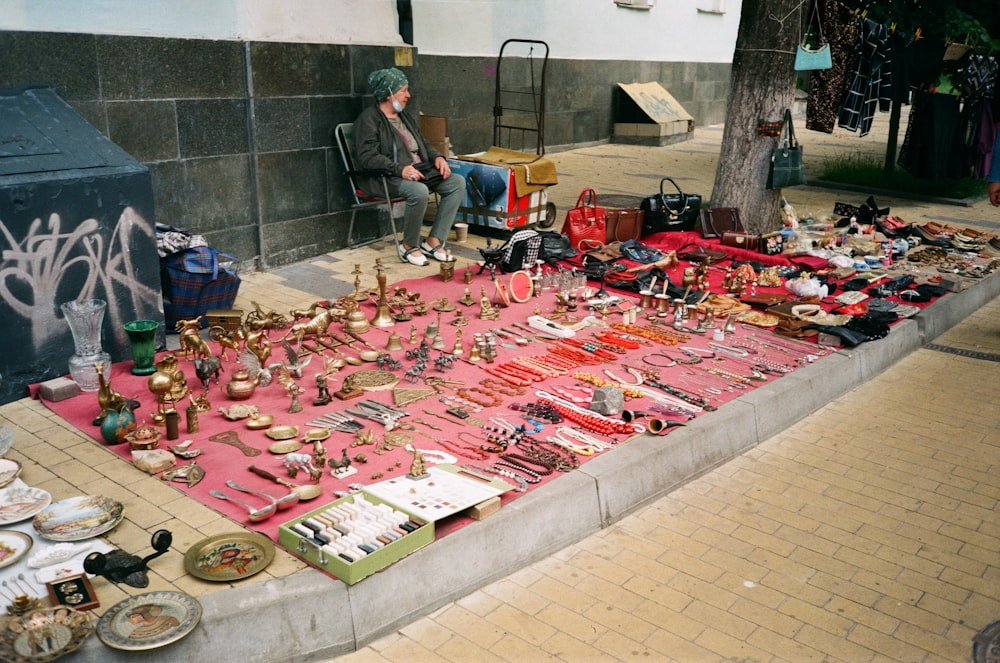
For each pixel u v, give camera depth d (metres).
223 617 3.32
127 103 7.12
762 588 4.16
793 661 3.64
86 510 4.04
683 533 4.63
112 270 5.88
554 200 12.66
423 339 6.43
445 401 5.59
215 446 4.84
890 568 4.37
